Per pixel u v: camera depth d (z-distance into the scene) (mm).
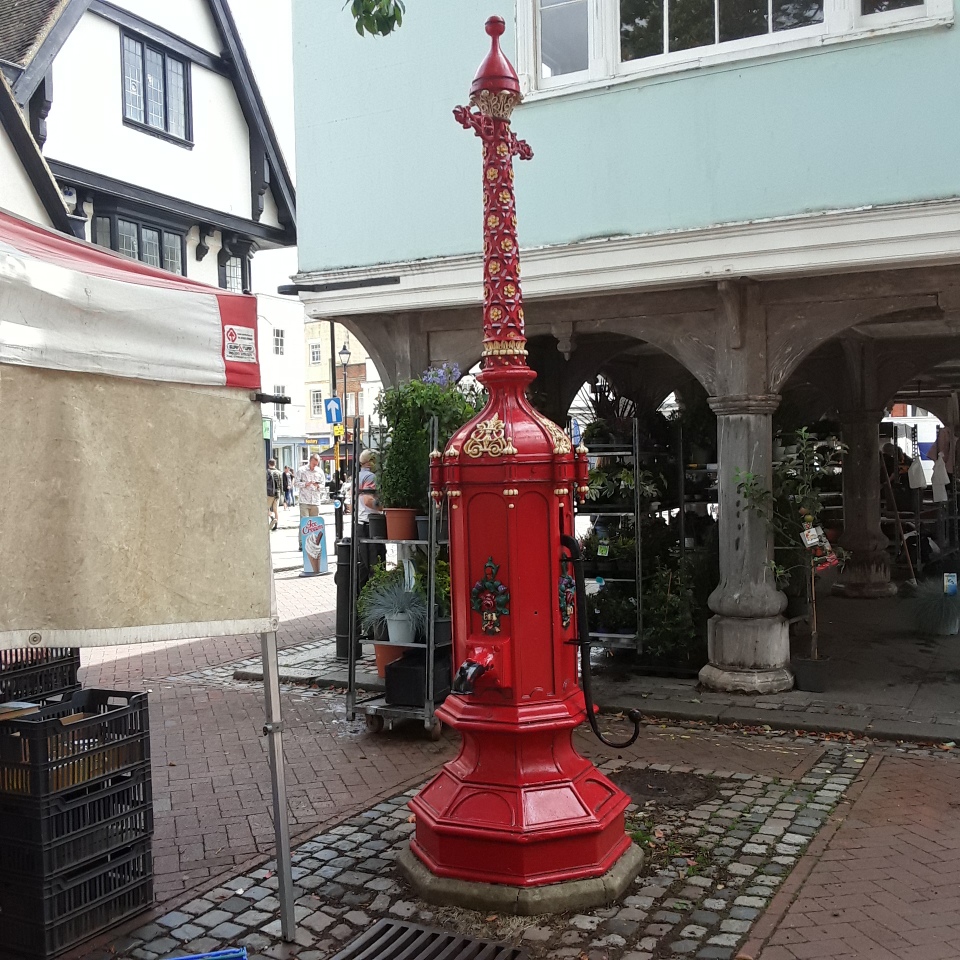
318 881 4188
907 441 22391
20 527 3301
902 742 6145
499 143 4066
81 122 15906
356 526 6637
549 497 4012
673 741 6246
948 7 6355
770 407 7359
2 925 3605
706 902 3867
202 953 3586
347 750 6203
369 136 8594
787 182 6887
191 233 18797
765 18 7023
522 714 3984
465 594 4070
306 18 8836
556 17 7770
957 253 6371
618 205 7465
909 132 6516
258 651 9594
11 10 15000
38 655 5008
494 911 3822
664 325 7621
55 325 3256
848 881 4055
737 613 7340
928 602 9594
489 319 4098
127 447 3451
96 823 3727
